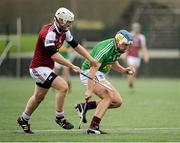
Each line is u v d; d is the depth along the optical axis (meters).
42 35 26.28
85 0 119.38
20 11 115.00
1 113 36.69
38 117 34.44
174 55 83.31
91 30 87.62
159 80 75.50
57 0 108.19
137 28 56.50
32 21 109.94
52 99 46.91
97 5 119.38
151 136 25.67
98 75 26.94
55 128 29.41
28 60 77.62
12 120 32.91
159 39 88.75
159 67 80.25
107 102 26.83
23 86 60.12
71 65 26.30
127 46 26.58
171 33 88.56
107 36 85.12
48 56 26.56
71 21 26.28
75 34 82.56
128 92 55.19
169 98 48.75
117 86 63.00
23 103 43.06
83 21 118.75
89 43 83.62
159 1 112.06
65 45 51.91
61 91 26.72
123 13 116.06
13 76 77.62
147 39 88.62
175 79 78.00
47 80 26.59
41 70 26.59
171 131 28.25
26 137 25.23
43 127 29.84
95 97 48.03
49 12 109.81
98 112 26.83
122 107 40.91
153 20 97.75
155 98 48.69
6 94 50.66
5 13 115.50
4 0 115.50
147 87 62.28
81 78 27.47
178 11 101.12
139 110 39.06
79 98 47.75
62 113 27.25
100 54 26.36
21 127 29.08
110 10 119.44
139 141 24.06
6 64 77.38
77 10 117.12
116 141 24.00
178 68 80.25
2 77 77.19
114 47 26.58
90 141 23.95
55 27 26.25
